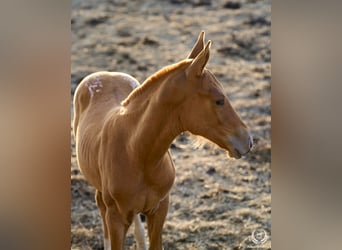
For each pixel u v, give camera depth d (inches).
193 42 800.9
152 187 356.2
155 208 370.0
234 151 324.2
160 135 338.3
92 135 385.1
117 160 352.5
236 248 487.2
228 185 565.3
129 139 348.5
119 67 746.2
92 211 523.2
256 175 578.2
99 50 780.0
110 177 355.9
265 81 722.8
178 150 610.9
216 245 488.4
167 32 824.9
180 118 333.1
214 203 541.6
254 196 551.2
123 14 863.7
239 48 786.8
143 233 430.6
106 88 422.9
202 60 320.5
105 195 365.4
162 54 773.9
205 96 323.0
